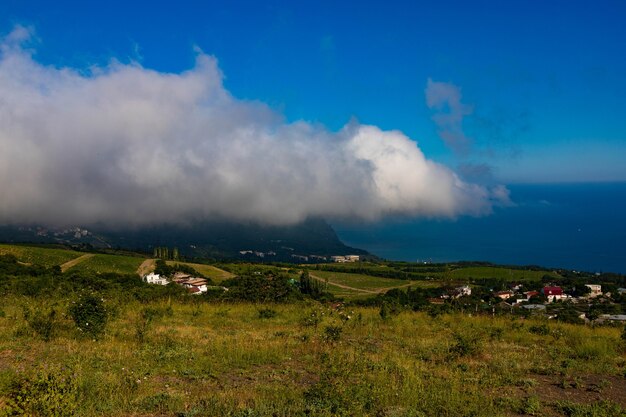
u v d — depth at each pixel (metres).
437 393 9.20
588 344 14.81
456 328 18.53
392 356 12.62
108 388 8.70
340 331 14.72
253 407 8.16
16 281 28.70
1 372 9.32
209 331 16.09
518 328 18.66
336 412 7.94
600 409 8.70
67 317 15.20
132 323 16.86
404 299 48.16
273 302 27.62
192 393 8.97
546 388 10.36
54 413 7.09
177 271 80.31
